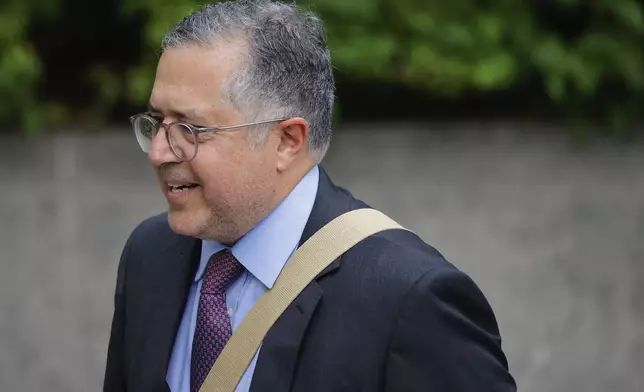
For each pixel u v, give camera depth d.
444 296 3.54
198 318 3.83
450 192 8.09
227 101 3.51
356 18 8.01
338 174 8.02
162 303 4.02
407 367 3.48
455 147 8.09
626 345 8.16
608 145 8.27
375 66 7.94
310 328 3.61
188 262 4.05
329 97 3.85
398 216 8.04
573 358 8.11
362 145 8.02
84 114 8.47
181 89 3.52
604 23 8.48
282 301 3.67
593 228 8.20
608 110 8.38
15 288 7.80
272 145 3.67
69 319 7.81
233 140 3.56
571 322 8.12
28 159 7.83
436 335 3.49
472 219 8.09
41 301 7.80
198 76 3.51
